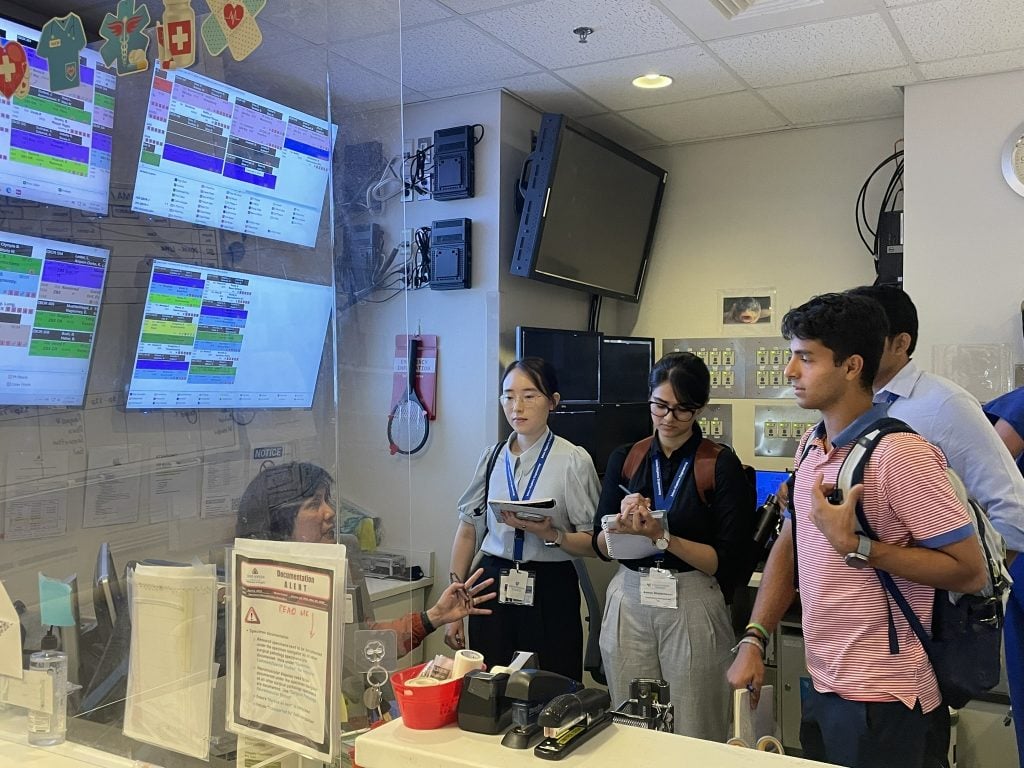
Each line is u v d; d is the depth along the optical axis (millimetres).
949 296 3186
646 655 2391
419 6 2574
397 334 1244
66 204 1323
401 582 1189
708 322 4090
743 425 3992
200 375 1257
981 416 1932
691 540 2412
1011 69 3074
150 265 1283
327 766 946
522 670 975
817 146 3846
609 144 3607
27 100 1300
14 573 1304
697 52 2951
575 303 3994
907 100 3260
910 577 1495
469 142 3404
